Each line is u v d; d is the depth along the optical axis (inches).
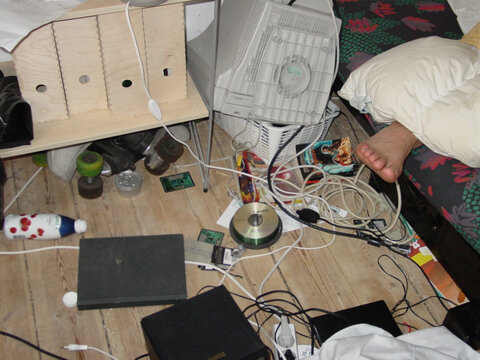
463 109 48.9
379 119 55.8
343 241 61.3
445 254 56.9
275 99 57.9
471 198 49.2
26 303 53.4
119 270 54.7
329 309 55.4
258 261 58.6
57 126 55.8
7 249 57.3
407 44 56.3
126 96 56.2
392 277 58.5
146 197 63.7
